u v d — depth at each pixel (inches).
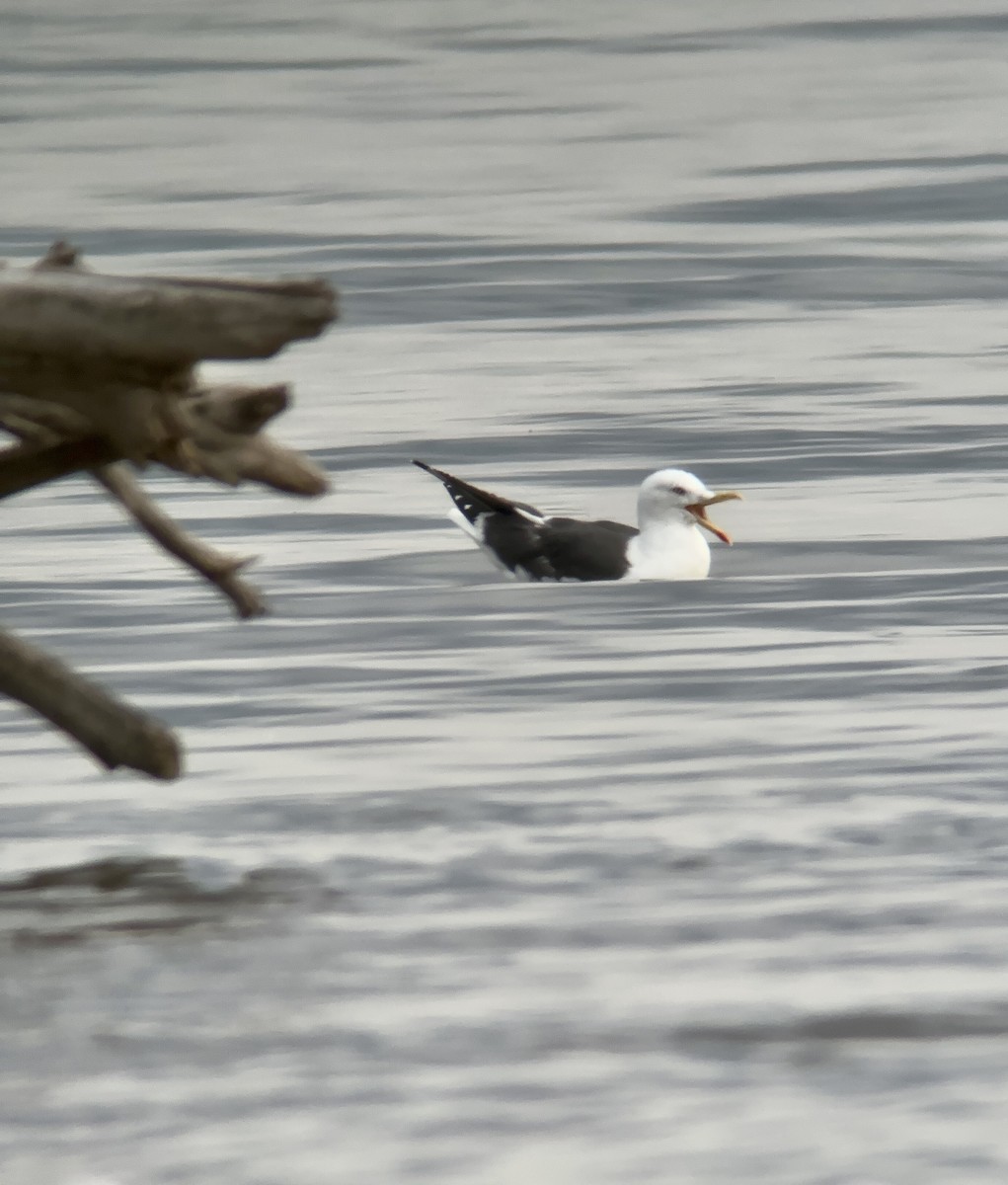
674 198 1657.2
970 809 422.6
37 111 2171.5
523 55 2549.2
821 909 364.5
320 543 753.0
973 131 1943.9
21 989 331.9
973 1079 295.6
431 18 2878.9
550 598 671.1
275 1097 293.1
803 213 1581.0
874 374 1069.8
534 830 415.5
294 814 428.5
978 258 1401.3
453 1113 288.2
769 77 2345.0
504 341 1179.3
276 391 334.0
